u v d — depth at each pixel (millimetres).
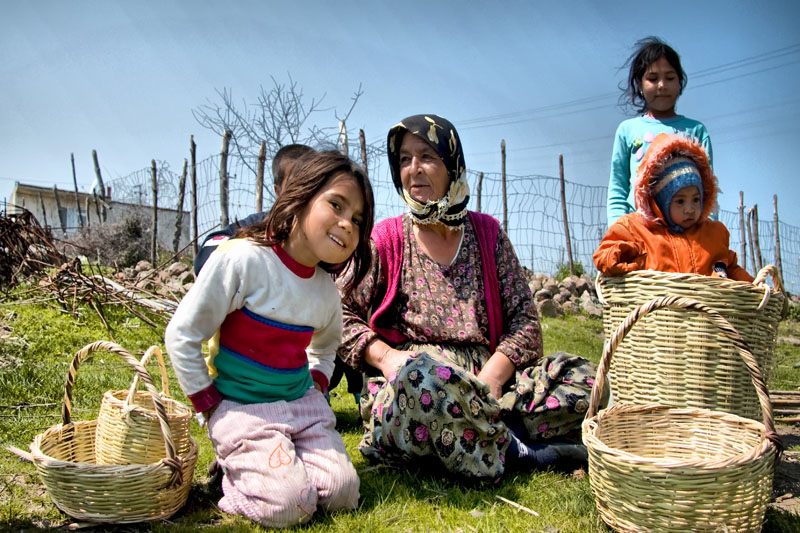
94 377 4664
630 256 3303
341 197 2592
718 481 2199
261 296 2604
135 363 2578
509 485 2875
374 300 3342
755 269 16359
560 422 3084
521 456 3045
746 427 2666
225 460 2574
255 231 2703
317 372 2963
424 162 3236
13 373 4477
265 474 2457
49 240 8438
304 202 2590
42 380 4426
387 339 3305
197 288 2553
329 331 2939
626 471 2295
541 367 3148
